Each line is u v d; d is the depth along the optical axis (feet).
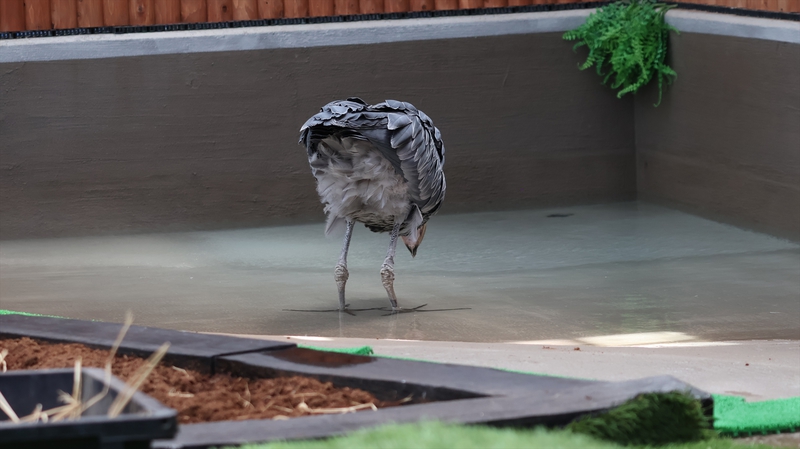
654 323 28.04
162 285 34.88
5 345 17.84
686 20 49.21
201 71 47.39
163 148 47.50
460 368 15.26
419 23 49.67
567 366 19.57
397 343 22.27
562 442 11.73
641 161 53.62
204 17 47.65
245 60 47.75
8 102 45.65
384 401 14.60
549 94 51.80
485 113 51.06
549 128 52.08
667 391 13.58
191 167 47.88
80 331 18.25
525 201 52.29
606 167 53.26
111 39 46.32
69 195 46.80
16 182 46.16
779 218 43.45
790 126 42.42
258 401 14.58
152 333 17.94
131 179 47.37
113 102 46.70
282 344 16.87
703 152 48.55
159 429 9.27
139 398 10.04
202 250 42.75
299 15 48.57
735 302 30.86
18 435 8.89
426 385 14.30
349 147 28.89
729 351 22.22
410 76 49.90
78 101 46.37
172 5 47.26
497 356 20.52
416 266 38.29
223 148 48.14
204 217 48.29
